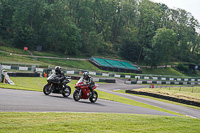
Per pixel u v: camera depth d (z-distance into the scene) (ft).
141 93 126.82
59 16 270.87
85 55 291.17
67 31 271.28
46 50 265.95
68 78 47.91
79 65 237.25
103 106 44.55
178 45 402.52
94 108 38.99
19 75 108.58
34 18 267.18
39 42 261.44
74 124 22.62
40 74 129.49
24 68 127.34
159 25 388.16
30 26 261.65
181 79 254.27
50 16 271.28
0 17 256.52
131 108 50.44
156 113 49.37
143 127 25.63
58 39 267.39
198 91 147.74
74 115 28.35
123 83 175.63
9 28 265.54
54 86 46.24
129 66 286.25
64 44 269.44
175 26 413.59
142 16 355.56
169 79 243.40
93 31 303.27
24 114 24.99
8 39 250.16
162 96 118.21
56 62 219.61
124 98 95.14
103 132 20.89
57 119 24.64
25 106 30.53
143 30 346.33
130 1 391.45
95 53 306.35
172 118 35.45
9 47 229.66
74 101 43.80
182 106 100.22
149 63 318.24
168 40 317.22
